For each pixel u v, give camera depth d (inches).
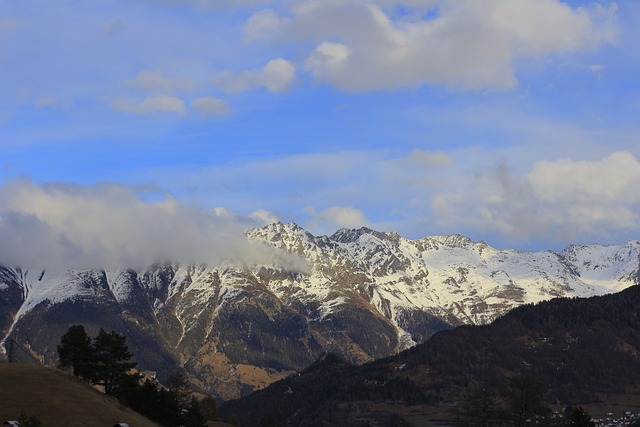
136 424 7416.3
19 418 6141.7
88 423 7042.3
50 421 6884.8
